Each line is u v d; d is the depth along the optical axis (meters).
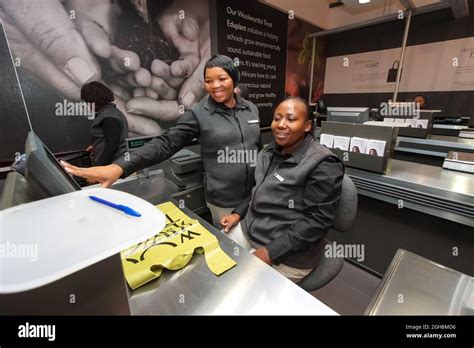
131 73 2.03
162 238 0.72
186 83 2.37
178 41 2.25
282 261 0.92
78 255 0.34
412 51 3.28
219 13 2.48
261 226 1.01
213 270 0.62
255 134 1.35
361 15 3.60
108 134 1.59
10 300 0.33
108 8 1.82
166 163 1.46
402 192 1.33
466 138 2.09
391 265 0.74
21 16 1.51
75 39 1.72
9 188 0.55
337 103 4.13
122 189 1.20
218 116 1.23
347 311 1.44
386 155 1.36
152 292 0.55
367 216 1.65
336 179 0.88
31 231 0.39
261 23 2.91
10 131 1.58
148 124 2.20
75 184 0.57
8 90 1.54
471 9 2.77
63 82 1.72
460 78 2.99
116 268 0.41
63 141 1.79
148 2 2.01
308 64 3.77
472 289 0.63
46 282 0.29
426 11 2.16
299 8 3.39
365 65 3.72
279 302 0.52
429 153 2.05
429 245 1.42
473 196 1.10
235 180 1.30
